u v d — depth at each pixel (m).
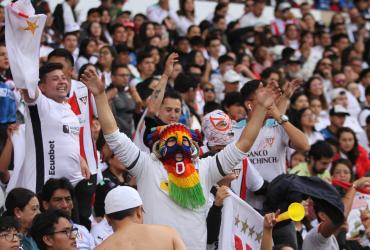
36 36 26.16
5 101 30.12
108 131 22.97
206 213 24.62
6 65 32.31
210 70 44.41
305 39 52.72
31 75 25.88
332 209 26.69
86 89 28.45
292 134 27.17
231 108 31.73
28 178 26.36
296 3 59.97
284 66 48.84
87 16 46.22
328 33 56.31
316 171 34.22
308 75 51.03
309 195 26.30
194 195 22.95
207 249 24.78
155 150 23.34
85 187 27.00
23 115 32.09
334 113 42.19
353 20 60.81
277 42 53.06
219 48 47.66
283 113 27.61
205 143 28.27
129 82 40.12
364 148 42.72
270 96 23.39
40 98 26.20
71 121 26.83
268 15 58.00
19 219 24.84
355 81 51.78
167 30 49.47
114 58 40.09
